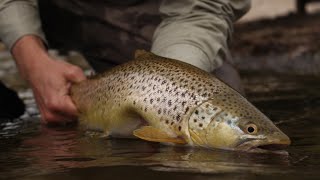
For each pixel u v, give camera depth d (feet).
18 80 7.06
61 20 4.69
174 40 3.54
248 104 2.85
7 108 4.48
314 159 2.53
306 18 12.49
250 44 10.30
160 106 2.92
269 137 2.68
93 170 2.37
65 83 3.61
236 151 2.72
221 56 3.66
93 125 3.42
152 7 4.39
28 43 3.74
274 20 12.71
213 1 3.74
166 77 2.98
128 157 2.63
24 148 2.99
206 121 2.79
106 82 3.32
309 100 4.65
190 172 2.30
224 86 2.93
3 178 2.32
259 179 2.18
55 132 3.46
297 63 8.35
